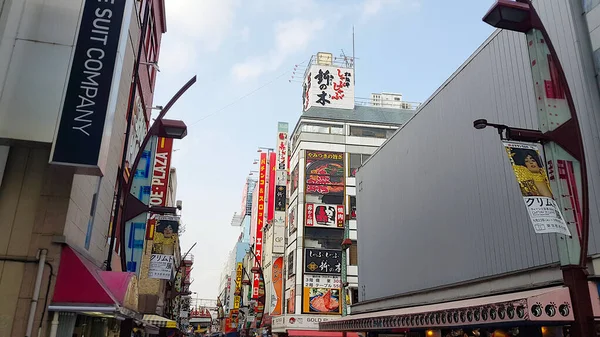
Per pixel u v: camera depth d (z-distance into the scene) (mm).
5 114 8508
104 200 13195
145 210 13352
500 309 8781
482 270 14055
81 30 8992
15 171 8664
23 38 8969
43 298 8062
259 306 56125
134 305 11508
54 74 8906
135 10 16078
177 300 52781
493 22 9102
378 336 21750
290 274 43469
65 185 8812
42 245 8375
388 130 46156
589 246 9844
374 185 25016
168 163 22391
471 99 15539
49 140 8539
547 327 10930
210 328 121438
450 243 16156
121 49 9211
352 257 41781
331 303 40312
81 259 8898
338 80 49000
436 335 16125
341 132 45312
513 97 13258
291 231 44844
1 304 7918
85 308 8195
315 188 43281
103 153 8477
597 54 10461
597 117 10172
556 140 8375
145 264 26344
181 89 13422
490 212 13938
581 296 7512
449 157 16781
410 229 19734
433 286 17141
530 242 12031
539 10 12148
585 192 7934
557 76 8875
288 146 53125
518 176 8094
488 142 14359
